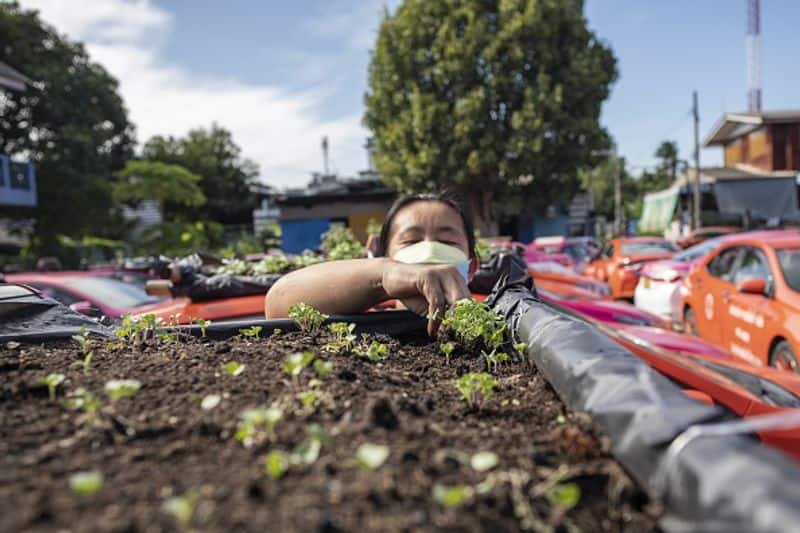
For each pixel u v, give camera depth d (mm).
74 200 24781
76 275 6293
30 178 21297
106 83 28297
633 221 41938
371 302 2166
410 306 2088
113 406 1203
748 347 5723
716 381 2396
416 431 1104
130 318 1914
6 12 25484
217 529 766
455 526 802
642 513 886
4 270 21344
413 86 23078
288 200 28406
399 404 1236
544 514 866
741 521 671
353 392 1304
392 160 24375
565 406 1315
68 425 1110
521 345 1612
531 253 10633
